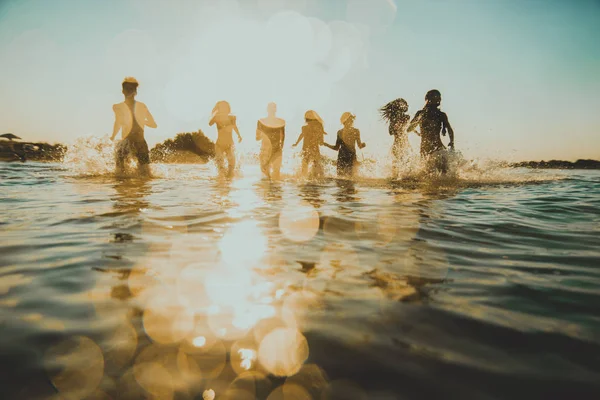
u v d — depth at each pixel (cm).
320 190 558
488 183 694
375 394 93
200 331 125
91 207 356
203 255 209
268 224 295
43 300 147
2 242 229
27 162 1375
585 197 479
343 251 222
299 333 124
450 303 148
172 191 503
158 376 101
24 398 91
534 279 176
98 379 99
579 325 129
